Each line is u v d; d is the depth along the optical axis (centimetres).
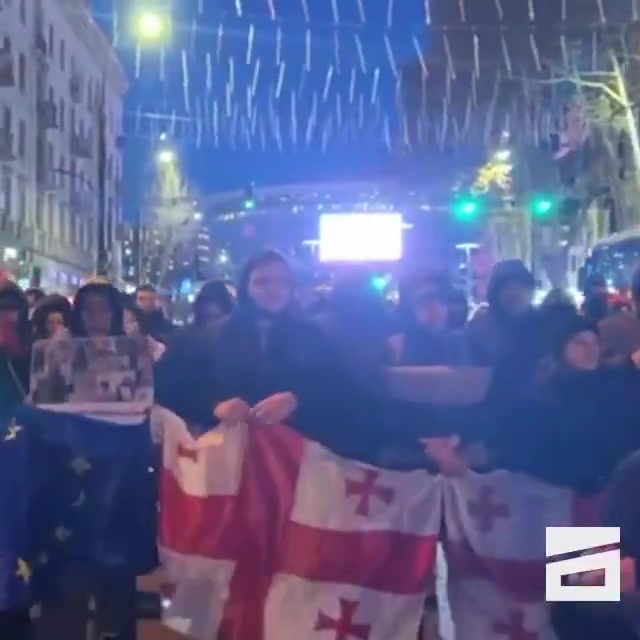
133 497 514
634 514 409
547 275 2958
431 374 490
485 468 477
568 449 473
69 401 514
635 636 424
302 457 482
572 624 456
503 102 2439
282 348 498
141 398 514
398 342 571
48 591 509
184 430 496
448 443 479
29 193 4419
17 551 501
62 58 4909
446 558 477
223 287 669
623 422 473
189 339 514
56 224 4891
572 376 479
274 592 480
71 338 522
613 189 3036
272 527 484
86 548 511
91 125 5534
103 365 514
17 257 4166
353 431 484
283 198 3400
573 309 518
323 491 480
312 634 476
